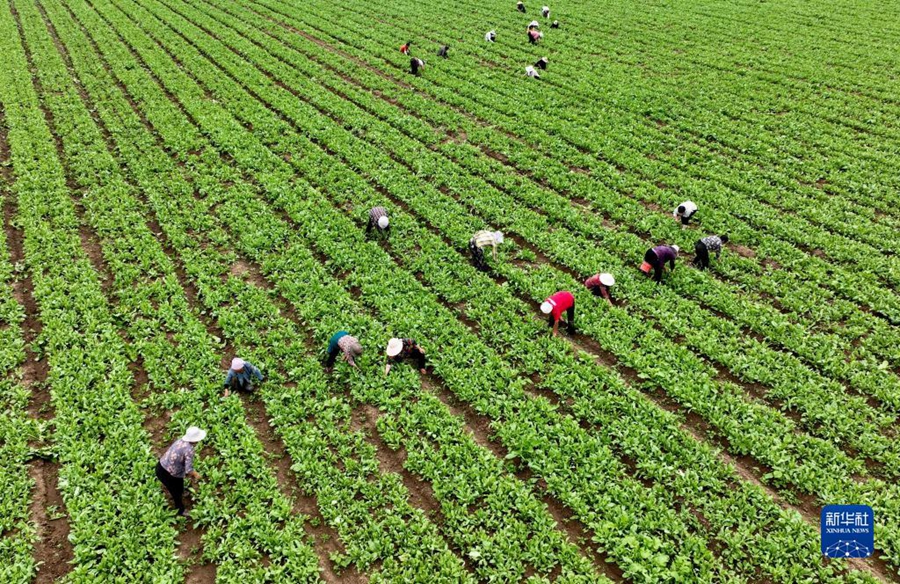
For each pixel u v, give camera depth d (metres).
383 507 13.94
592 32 48.75
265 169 28.95
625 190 27.38
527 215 25.25
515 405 16.36
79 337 18.70
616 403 16.27
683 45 45.28
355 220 25.52
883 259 22.06
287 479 14.77
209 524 13.69
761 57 42.25
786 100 35.47
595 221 24.81
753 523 13.09
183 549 13.18
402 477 14.74
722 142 31.70
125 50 44.72
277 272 22.00
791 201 26.03
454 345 18.47
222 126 33.03
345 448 15.20
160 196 26.53
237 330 19.14
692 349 18.56
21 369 17.73
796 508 13.62
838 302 20.11
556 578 12.28
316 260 22.67
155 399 16.64
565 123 33.38
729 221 24.59
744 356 17.73
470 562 12.88
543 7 51.41
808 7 53.44
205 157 29.94
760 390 16.91
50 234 23.58
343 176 28.58
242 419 15.95
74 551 12.81
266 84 39.19
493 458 14.83
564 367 17.47
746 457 14.95
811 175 28.19
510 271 21.70
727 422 15.55
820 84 37.78
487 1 58.31
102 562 12.53
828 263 22.17
